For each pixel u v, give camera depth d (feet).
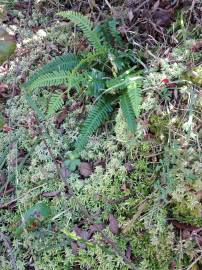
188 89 1.61
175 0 1.83
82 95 1.86
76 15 1.80
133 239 1.58
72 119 1.85
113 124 1.76
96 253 1.58
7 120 1.98
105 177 1.66
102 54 1.80
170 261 1.51
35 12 2.24
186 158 1.53
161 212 1.55
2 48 1.56
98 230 1.61
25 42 2.13
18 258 1.70
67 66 1.86
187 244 1.50
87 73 1.78
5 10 2.22
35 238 1.69
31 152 1.85
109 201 1.64
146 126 1.64
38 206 1.59
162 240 1.53
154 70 1.71
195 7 1.79
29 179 1.80
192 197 1.50
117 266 1.55
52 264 1.63
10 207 1.79
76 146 1.68
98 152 1.73
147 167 1.63
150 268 1.53
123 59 1.82
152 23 1.83
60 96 1.75
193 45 1.69
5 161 1.90
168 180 1.53
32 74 1.95
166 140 1.61
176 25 1.80
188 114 1.59
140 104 1.65
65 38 2.04
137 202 1.61
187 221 1.53
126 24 1.92
